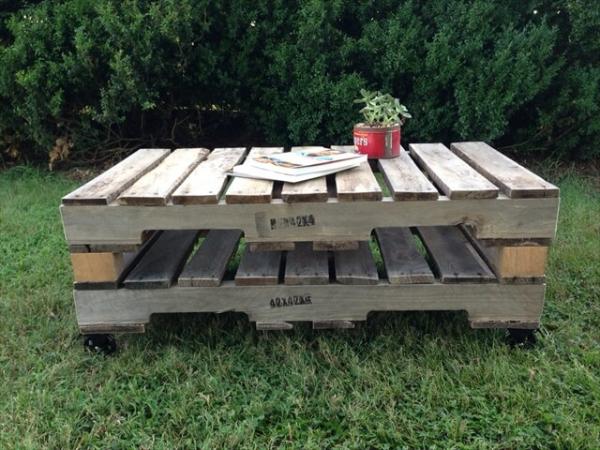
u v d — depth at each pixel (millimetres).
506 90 4129
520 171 2211
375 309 2150
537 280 2078
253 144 5293
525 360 2096
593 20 4059
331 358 2105
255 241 2021
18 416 1856
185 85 4711
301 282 2135
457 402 1881
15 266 3059
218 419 1825
